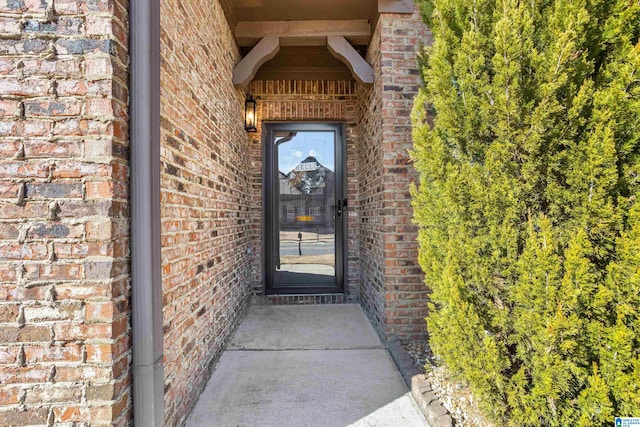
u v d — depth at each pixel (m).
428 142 2.01
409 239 3.18
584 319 1.37
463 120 1.77
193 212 2.25
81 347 1.35
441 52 1.84
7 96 1.34
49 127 1.35
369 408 2.15
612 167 1.33
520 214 1.61
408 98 3.19
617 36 1.42
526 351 1.56
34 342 1.34
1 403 1.33
